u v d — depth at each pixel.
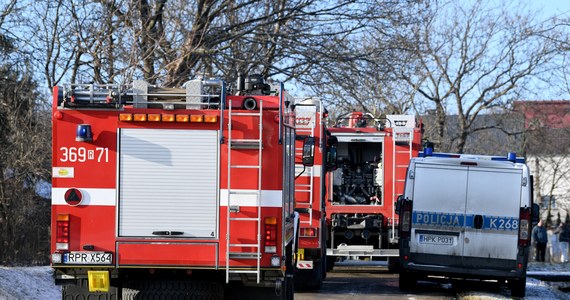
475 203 24.95
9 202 40.53
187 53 35.88
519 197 24.81
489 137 83.38
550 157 83.69
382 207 32.06
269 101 16.25
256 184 16.11
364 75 41.94
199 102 16.34
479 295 24.36
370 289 27.25
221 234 16.11
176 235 16.08
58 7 37.31
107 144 16.14
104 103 16.11
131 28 35.41
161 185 16.12
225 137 16.14
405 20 42.78
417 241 25.22
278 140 16.17
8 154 39.66
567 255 64.31
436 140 74.50
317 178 26.92
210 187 16.12
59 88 16.20
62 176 16.14
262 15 44.00
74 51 37.59
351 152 33.47
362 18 42.12
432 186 25.20
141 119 16.08
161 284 16.56
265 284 16.25
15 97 40.19
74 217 16.11
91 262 16.06
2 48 38.25
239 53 42.31
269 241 16.08
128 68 33.66
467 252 24.95
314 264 26.64
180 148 16.16
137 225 16.12
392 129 32.12
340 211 32.16
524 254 24.72
